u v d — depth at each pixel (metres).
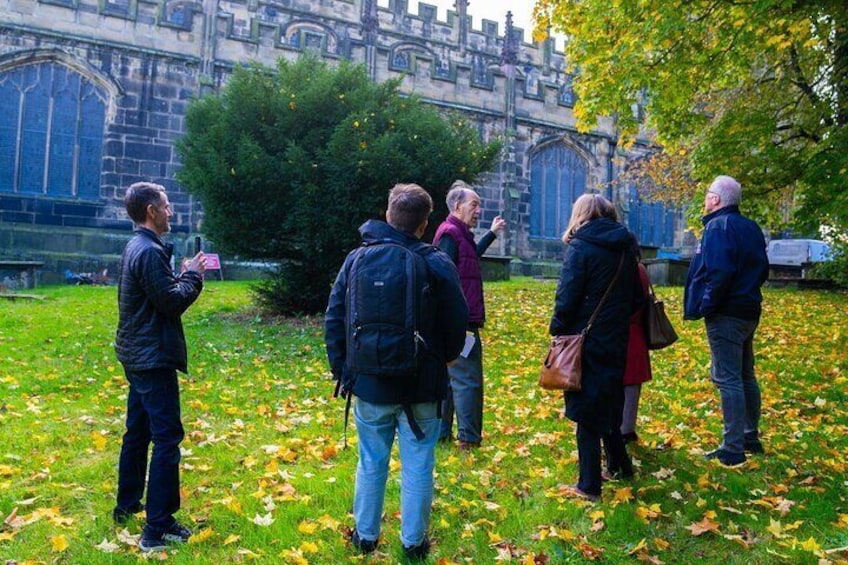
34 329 11.33
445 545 4.05
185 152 12.88
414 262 3.59
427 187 12.38
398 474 5.18
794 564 3.81
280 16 37.25
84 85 24.64
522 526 4.30
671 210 36.72
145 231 4.13
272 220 12.35
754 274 5.39
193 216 25.58
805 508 4.54
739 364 5.44
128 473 4.36
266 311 14.04
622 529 4.23
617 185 34.50
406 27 41.31
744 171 12.82
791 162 12.52
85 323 12.17
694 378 8.59
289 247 13.00
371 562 3.81
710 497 4.71
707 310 5.28
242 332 12.01
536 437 6.14
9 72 23.78
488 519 4.44
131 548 4.02
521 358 9.91
